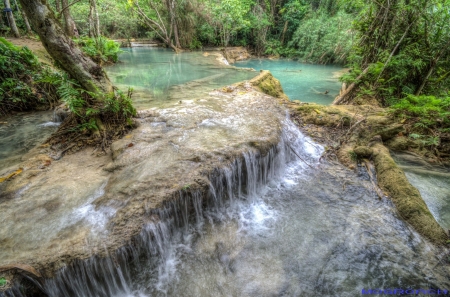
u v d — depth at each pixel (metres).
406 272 2.42
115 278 2.24
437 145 4.46
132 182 2.82
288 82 11.04
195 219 2.96
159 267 2.49
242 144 3.54
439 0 5.64
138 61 13.81
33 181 2.91
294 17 21.09
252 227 2.99
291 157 4.31
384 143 4.85
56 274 1.96
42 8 3.05
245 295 2.27
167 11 19.95
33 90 5.95
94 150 3.61
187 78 9.38
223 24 19.45
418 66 5.86
